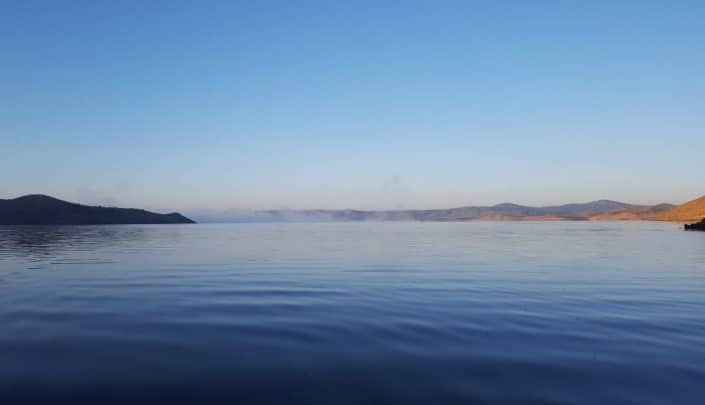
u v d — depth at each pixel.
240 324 8.60
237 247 32.47
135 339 7.49
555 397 5.16
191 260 22.14
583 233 58.59
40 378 5.64
